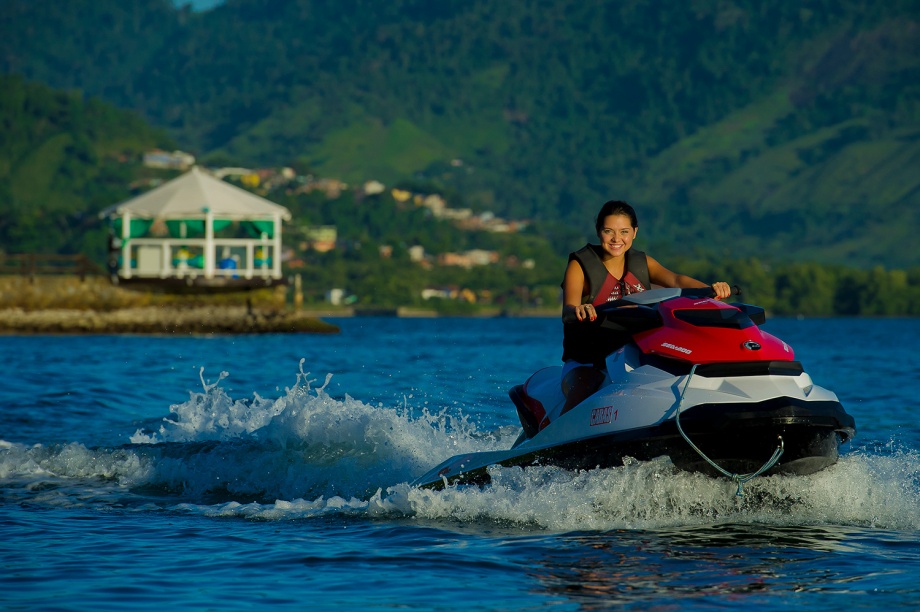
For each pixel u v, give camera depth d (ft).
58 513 82.64
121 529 76.02
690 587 58.44
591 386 77.51
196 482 93.97
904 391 175.22
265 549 68.69
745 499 73.77
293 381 187.32
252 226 503.61
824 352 373.40
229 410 124.36
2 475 98.89
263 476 94.22
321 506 82.12
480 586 59.26
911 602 55.21
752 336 72.69
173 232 516.73
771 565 62.69
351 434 97.76
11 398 159.84
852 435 74.18
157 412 146.61
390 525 75.10
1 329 473.67
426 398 149.69
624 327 76.13
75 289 479.82
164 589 59.57
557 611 54.54
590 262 79.97
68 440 119.55
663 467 71.26
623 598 56.54
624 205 80.43
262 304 495.00
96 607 56.18
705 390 70.44
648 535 70.28
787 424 69.15
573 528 73.15
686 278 81.76
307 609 55.47
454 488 81.25
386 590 58.75
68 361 256.73
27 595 58.49
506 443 103.50
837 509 75.00
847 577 60.13
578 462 74.59
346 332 637.30
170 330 485.56
